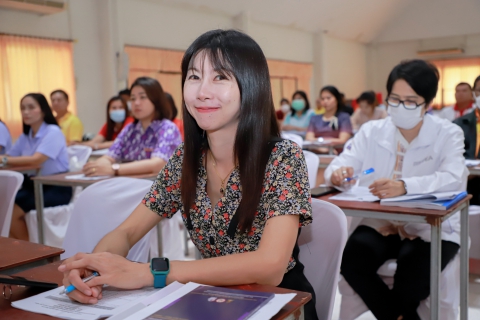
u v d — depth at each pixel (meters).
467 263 1.92
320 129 5.60
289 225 1.01
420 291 1.75
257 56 1.07
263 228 1.08
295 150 1.08
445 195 1.73
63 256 1.62
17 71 5.65
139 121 3.09
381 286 1.83
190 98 1.05
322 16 10.42
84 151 3.83
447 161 1.94
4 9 5.50
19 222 3.06
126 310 0.80
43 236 2.84
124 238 1.18
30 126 3.63
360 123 6.91
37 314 0.83
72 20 6.27
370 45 13.20
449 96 12.25
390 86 2.00
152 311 0.77
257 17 9.05
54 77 6.04
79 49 6.39
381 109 6.80
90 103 6.56
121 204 1.67
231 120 1.07
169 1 7.31
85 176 2.81
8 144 4.14
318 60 11.14
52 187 3.20
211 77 1.04
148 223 1.25
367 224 1.99
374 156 2.13
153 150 2.95
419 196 1.74
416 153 2.03
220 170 1.13
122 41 6.70
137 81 2.98
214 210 1.11
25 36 5.69
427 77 1.92
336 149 5.61
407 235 1.91
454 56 12.17
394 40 12.46
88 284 0.89
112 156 3.11
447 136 1.98
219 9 8.23
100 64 6.66
